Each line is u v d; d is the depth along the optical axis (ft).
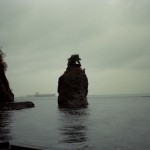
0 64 339.36
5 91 329.72
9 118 197.36
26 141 89.51
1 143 57.26
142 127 132.36
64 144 83.71
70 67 365.61
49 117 211.41
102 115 228.84
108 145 81.71
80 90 354.95
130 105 467.11
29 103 392.47
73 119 190.49
